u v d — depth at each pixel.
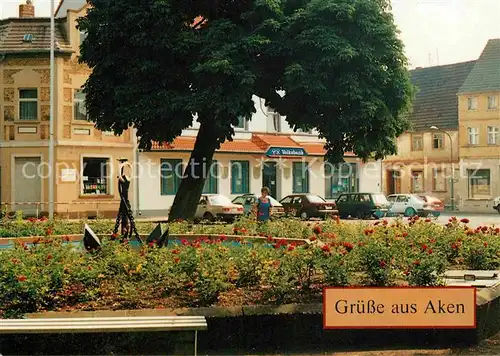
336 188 53.28
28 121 38.66
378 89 26.73
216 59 24.56
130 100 26.08
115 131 27.52
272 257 10.02
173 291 9.59
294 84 24.97
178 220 21.06
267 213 21.06
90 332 7.03
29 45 38.69
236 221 20.88
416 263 9.59
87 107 28.16
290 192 49.84
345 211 45.31
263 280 9.55
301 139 51.25
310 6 25.81
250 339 8.38
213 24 26.05
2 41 38.84
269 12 25.98
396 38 26.69
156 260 10.24
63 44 38.91
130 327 6.90
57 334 7.43
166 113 25.55
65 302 9.03
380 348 8.53
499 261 12.77
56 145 38.56
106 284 9.67
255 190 47.47
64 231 18.41
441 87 66.94
